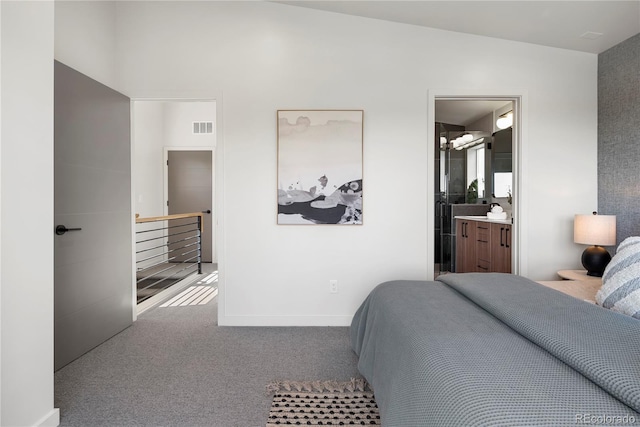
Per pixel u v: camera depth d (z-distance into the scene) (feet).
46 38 5.38
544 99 9.85
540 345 3.75
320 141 9.77
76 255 7.80
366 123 9.82
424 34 9.78
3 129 4.65
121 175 9.54
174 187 20.70
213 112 20.66
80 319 7.90
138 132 18.44
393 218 9.87
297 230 9.87
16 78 4.85
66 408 5.84
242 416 5.61
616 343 3.36
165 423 5.43
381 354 5.16
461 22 9.25
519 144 9.98
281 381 6.66
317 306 9.91
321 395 6.20
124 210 9.69
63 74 7.40
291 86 9.77
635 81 8.75
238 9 9.78
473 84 9.82
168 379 6.82
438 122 18.15
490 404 2.81
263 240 9.86
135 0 9.79
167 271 17.66
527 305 4.66
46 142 5.37
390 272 9.90
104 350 8.23
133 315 10.19
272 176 9.83
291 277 9.89
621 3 7.55
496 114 15.89
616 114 9.27
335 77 9.78
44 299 5.30
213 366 7.36
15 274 4.81
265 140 9.81
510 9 8.30
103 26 9.31
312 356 7.84
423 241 9.87
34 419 5.09
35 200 5.16
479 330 4.35
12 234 4.77
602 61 9.73
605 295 4.88
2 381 4.61
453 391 3.10
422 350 3.92
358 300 9.91
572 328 3.80
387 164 9.84
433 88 9.80
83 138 8.02
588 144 9.90
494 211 14.14
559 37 9.25
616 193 9.28
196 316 10.72
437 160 17.37
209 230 20.75
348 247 9.89
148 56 9.80
